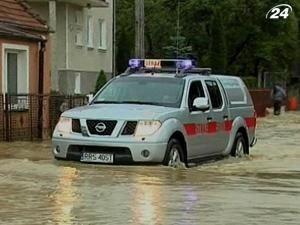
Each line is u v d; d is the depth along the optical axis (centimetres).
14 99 2050
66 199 983
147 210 917
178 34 5150
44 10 3712
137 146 1270
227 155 1576
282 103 4750
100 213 895
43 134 2139
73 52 3912
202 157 1449
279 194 1066
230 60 5356
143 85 1439
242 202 988
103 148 1289
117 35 6325
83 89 4047
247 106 1684
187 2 5366
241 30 5194
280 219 878
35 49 2259
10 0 2367
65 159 1325
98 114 1303
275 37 5253
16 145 1848
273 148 1970
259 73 5581
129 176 1187
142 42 2702
